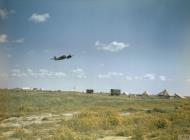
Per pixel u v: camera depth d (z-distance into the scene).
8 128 32.28
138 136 25.27
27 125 34.62
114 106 69.00
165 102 81.06
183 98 109.44
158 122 30.77
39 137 26.50
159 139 23.62
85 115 39.56
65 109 58.00
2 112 48.56
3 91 59.03
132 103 76.56
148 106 67.88
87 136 26.12
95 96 90.94
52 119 40.50
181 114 37.78
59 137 25.03
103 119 33.88
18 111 52.53
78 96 85.75
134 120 34.88
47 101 69.25
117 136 26.86
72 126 31.77
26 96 72.12
